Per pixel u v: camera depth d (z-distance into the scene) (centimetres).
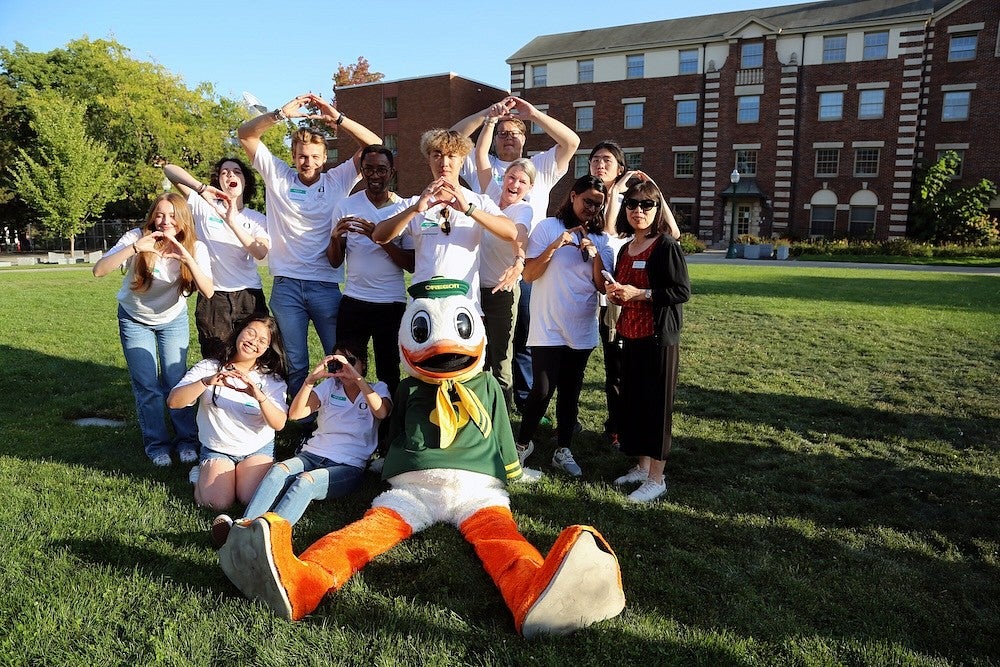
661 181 3638
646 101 3616
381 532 323
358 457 397
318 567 287
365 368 461
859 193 3278
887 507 405
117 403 595
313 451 396
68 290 1505
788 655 262
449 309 359
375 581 306
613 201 498
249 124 460
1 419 539
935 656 266
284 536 279
